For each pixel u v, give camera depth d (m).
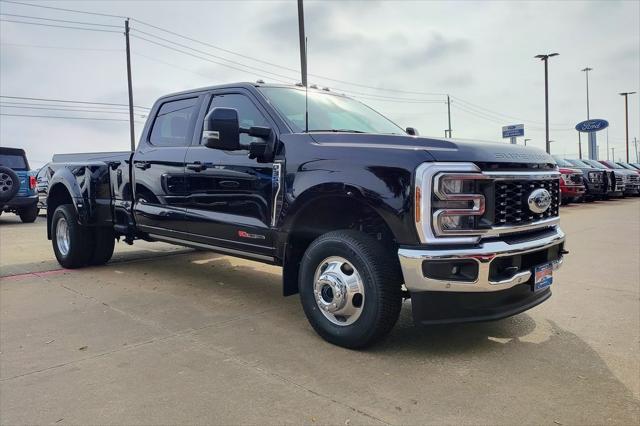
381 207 3.39
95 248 6.73
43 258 7.75
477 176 3.30
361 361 3.49
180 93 5.52
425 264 3.23
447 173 3.24
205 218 4.83
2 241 9.96
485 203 3.36
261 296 5.32
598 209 16.25
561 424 2.64
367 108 5.38
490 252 3.28
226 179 4.61
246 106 4.66
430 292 3.30
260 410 2.80
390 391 3.03
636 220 12.58
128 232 6.00
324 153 3.78
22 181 14.02
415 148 3.40
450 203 3.27
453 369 3.35
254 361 3.50
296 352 3.67
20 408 2.84
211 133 4.12
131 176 5.90
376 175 3.44
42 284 5.87
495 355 3.60
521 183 3.61
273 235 4.18
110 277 6.25
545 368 3.36
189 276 6.30
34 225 13.76
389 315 3.50
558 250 4.01
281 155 4.11
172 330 4.20
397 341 3.88
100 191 6.32
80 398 2.95
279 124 4.25
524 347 3.75
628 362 3.46
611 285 5.63
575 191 17.08
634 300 5.01
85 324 4.36
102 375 3.28
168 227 5.39
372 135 3.75
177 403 2.88
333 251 3.69
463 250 3.25
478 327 4.21
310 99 4.84
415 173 3.26
